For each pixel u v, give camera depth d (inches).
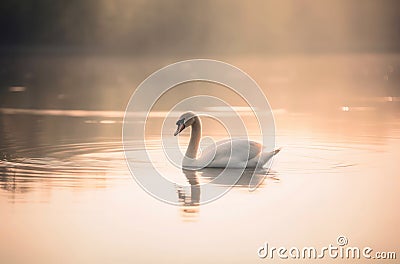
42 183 620.1
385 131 908.0
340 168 681.0
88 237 496.7
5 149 767.7
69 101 1266.0
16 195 584.7
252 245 489.1
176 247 482.6
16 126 961.5
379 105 1226.0
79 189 604.1
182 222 529.7
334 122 1008.2
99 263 456.1
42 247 479.2
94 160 713.0
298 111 1148.5
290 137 863.7
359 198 584.1
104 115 1088.2
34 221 525.3
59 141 824.9
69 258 461.7
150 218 537.0
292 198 586.6
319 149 777.6
